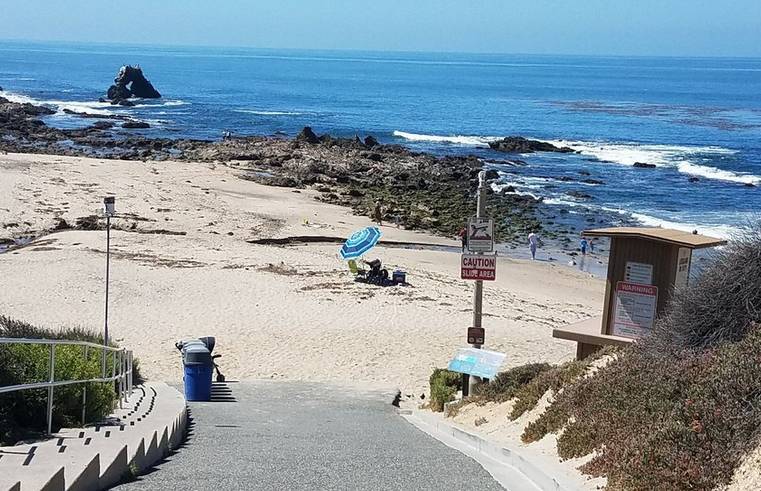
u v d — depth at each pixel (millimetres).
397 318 25547
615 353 11188
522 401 11945
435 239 40125
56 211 38750
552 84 193000
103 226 36781
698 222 44594
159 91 135375
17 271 28562
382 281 30078
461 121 98062
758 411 7074
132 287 27484
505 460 9727
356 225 41156
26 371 9531
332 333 23859
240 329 24000
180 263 31000
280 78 193000
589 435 8820
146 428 10062
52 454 7344
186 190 46156
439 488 8055
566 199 50844
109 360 14016
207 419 13805
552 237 41875
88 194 42656
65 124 80625
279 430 12555
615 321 12094
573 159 67500
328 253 35312
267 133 79688
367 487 8016
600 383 9852
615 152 71875
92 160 53938
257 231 38125
